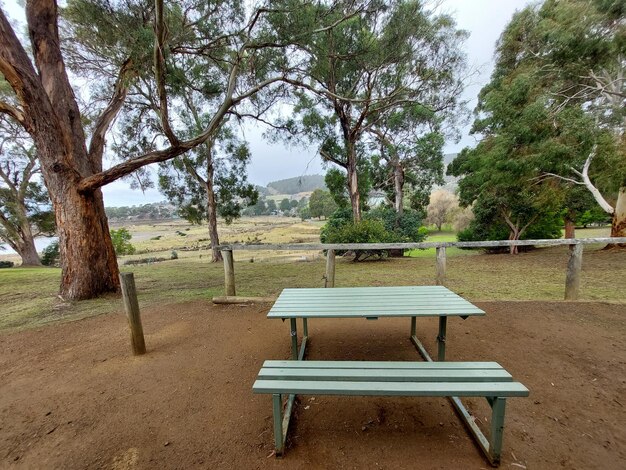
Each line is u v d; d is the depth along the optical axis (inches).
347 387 63.7
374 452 67.8
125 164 224.4
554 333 129.6
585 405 82.0
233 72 255.0
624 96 319.3
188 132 515.2
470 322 145.6
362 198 619.5
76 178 232.5
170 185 577.0
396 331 139.2
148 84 232.2
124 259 676.7
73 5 211.3
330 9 248.8
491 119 386.6
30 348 138.9
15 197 677.9
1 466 68.1
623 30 278.5
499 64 436.1
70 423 82.4
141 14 210.4
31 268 613.0
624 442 68.6
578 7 299.7
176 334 145.7
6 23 195.0
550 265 340.5
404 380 66.2
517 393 60.1
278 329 146.8
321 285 263.0
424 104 363.6
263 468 64.3
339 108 456.8
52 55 224.7
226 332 145.3
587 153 319.0
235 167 589.3
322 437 73.4
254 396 92.3
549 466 62.4
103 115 273.0
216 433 76.2
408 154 621.6
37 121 215.9
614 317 146.3
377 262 450.0
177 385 99.8
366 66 338.0
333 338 133.2
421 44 299.6
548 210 442.3
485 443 66.6
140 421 82.0
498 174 385.4
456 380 65.4
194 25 244.7
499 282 254.7
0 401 94.6
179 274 369.4
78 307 211.5
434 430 74.5
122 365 115.7
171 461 67.5
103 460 68.7
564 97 355.9
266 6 229.9
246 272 371.2
